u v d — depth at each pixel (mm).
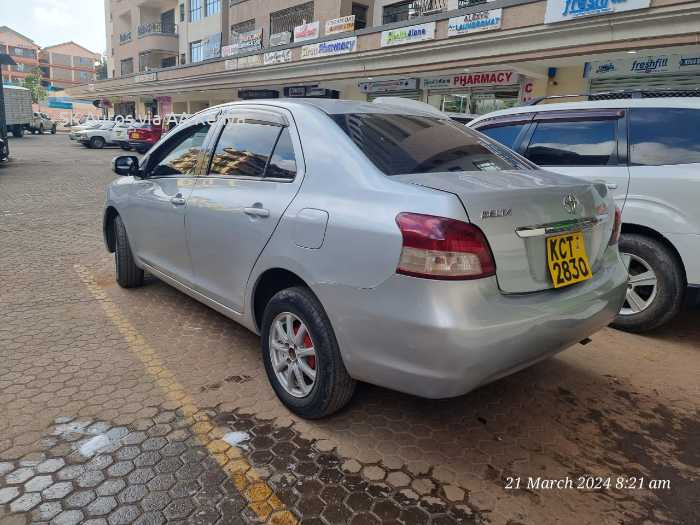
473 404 2973
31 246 6309
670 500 2256
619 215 2998
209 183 3355
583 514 2162
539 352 2309
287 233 2609
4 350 3441
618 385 3236
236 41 25766
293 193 2666
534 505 2201
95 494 2166
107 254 6055
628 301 4012
